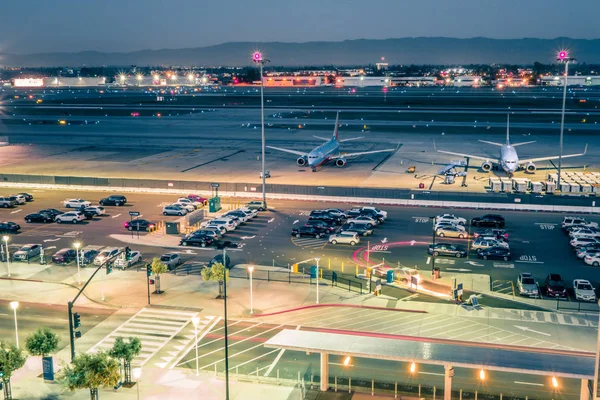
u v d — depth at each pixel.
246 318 64.50
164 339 59.66
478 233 96.12
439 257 84.75
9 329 61.75
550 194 121.44
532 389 49.81
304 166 156.00
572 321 63.09
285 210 112.00
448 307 66.81
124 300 69.50
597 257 81.00
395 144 190.50
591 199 115.19
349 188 123.38
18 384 50.88
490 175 142.62
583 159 159.38
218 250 88.44
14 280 76.12
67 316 65.19
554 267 80.25
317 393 49.00
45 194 127.06
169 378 51.75
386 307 66.94
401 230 98.62
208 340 59.47
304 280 75.50
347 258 84.44
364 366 54.47
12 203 115.75
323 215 103.12
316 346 46.66
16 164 161.50
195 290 72.38
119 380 50.00
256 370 53.34
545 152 170.38
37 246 86.31
